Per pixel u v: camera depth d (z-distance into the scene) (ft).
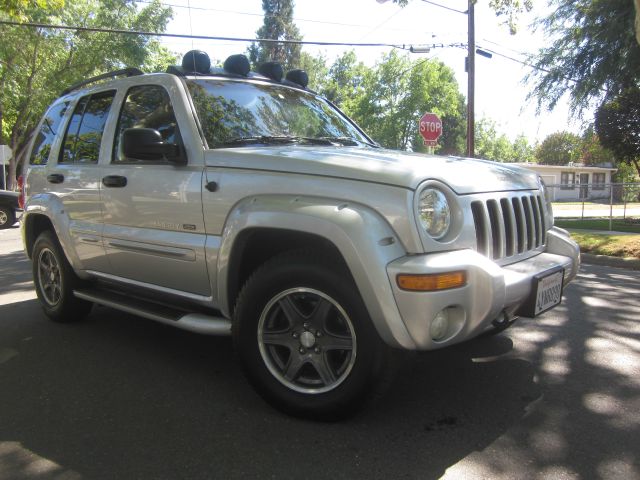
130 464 8.49
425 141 38.63
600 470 8.18
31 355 13.43
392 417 9.90
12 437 9.39
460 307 8.68
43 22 75.87
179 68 12.57
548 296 10.62
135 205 12.17
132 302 12.92
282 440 9.14
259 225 9.59
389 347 8.96
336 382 9.35
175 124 11.60
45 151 16.15
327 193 9.15
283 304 9.72
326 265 9.18
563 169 159.02
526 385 11.34
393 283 8.41
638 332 15.03
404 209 8.58
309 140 12.53
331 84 170.81
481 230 9.77
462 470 8.20
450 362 12.66
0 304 18.93
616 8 47.44
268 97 13.26
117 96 13.57
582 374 11.95
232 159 10.47
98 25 83.66
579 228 46.52
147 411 10.30
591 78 49.90
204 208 10.73
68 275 15.21
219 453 8.76
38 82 83.35
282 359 10.14
